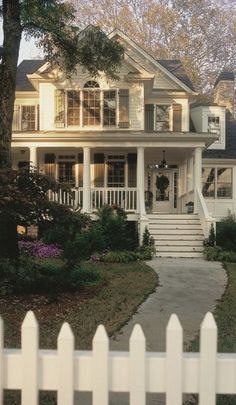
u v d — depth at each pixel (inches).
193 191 779.4
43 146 760.3
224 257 586.9
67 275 371.2
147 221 655.8
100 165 863.1
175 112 880.3
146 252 598.9
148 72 829.2
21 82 906.7
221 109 973.8
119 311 305.7
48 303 315.6
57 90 821.9
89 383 95.8
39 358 96.7
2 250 380.5
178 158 912.3
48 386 96.7
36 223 350.9
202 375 94.3
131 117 825.5
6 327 250.1
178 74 970.1
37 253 569.9
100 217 618.8
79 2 1577.3
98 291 366.6
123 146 751.7
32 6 499.2
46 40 553.6
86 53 577.6
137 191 738.8
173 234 674.8
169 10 1608.0
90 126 820.6
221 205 933.2
